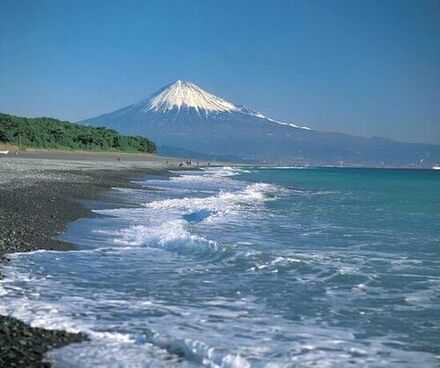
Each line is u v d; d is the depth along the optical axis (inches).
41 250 580.1
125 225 799.7
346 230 828.0
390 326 362.3
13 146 3821.4
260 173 3986.2
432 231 827.4
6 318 339.6
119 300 405.7
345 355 307.9
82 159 3314.5
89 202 1063.0
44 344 301.3
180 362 287.9
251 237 738.8
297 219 965.2
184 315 373.4
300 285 466.6
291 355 304.2
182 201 1208.2
